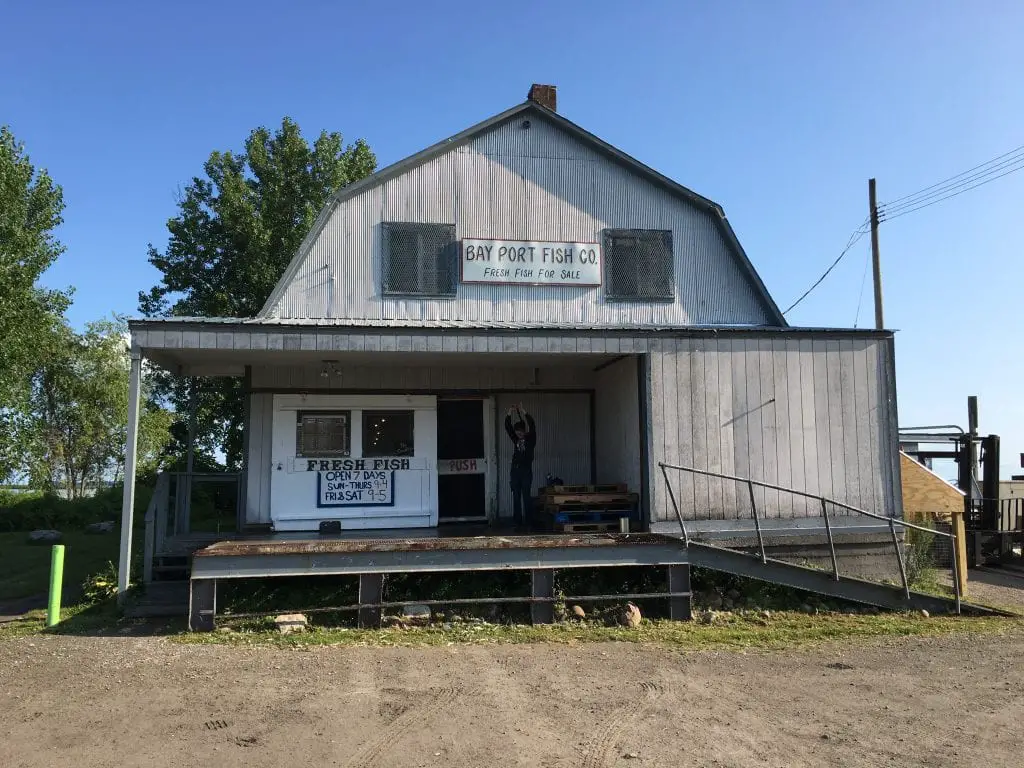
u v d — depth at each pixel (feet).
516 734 19.99
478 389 47.47
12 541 68.59
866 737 20.22
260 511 43.83
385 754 18.54
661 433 39.65
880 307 75.66
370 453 45.06
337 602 34.83
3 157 74.18
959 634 33.22
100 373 102.06
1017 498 68.54
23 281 74.23
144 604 35.01
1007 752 19.25
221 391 87.97
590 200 48.11
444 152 46.80
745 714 21.95
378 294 45.11
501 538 35.55
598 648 29.89
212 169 92.27
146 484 92.99
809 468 40.98
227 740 19.30
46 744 18.98
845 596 37.24
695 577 38.42
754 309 49.11
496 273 46.26
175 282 90.94
